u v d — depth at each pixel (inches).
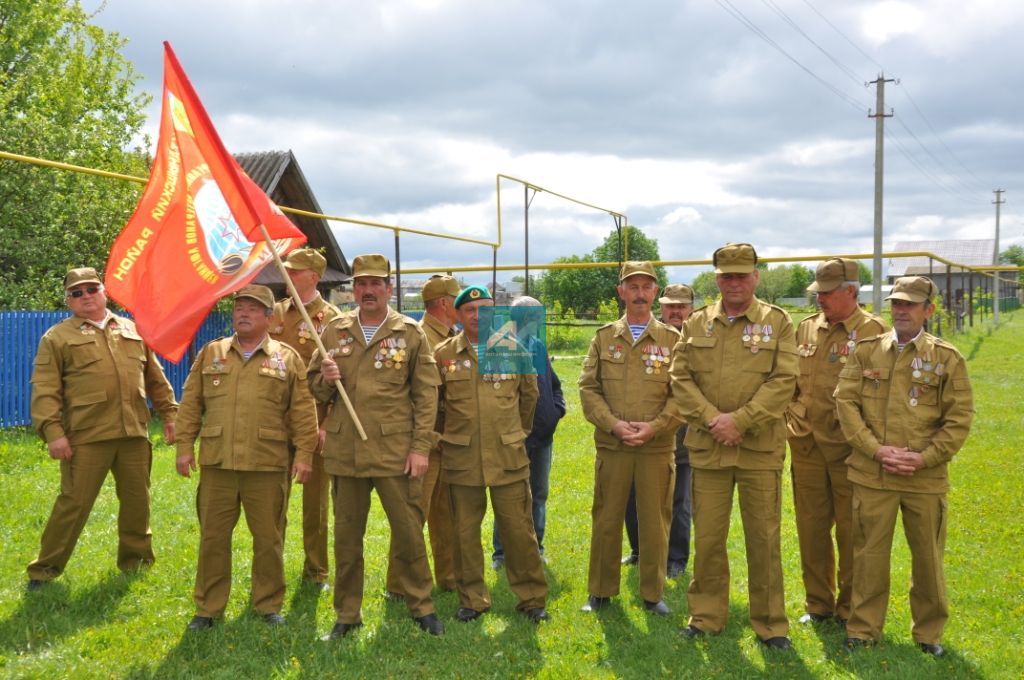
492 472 185.0
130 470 210.1
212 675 158.6
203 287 182.4
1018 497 284.4
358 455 176.7
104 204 583.8
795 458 189.9
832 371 185.9
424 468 179.3
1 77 614.5
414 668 162.7
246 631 176.7
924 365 167.2
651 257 1818.4
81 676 156.3
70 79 791.1
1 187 525.0
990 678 156.6
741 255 175.8
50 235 547.5
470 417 186.5
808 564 188.2
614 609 193.5
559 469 341.1
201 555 182.4
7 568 212.1
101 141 655.8
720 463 175.8
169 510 269.4
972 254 2637.8
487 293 189.3
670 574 220.8
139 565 215.3
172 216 186.4
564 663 164.6
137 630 178.2
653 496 190.4
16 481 310.5
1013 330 1290.6
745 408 171.2
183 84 184.5
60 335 201.3
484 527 259.9
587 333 1229.7
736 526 263.1
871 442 167.6
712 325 179.8
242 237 187.8
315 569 210.2
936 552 168.2
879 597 170.7
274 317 219.3
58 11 777.6
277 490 185.8
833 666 162.6
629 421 188.9
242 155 726.5
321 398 182.4
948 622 182.5
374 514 272.5
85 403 200.1
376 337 180.7
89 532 245.0
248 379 183.2
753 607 176.1
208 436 180.2
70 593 196.2
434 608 192.7
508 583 204.5
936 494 167.2
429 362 183.3
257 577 186.2
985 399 528.1
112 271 181.5
